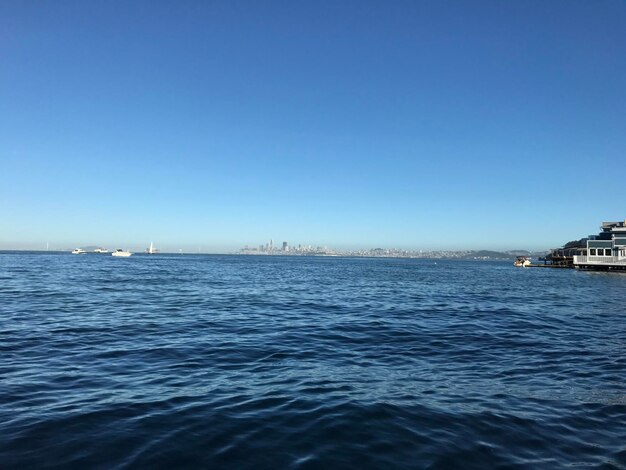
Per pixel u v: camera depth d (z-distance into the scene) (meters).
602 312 22.25
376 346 12.98
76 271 54.09
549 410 7.56
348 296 29.00
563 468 5.50
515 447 6.07
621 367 10.76
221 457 5.57
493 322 18.17
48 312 18.53
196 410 7.19
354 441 6.14
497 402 7.95
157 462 5.38
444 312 21.30
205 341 13.03
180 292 29.22
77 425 6.44
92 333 13.97
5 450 5.58
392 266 112.75
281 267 88.81
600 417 7.27
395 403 7.76
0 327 14.79
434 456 5.74
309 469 5.31
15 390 8.05
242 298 26.22
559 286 42.06
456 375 9.85
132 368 9.83
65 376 9.08
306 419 6.90
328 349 12.40
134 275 48.12
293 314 19.59
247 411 7.20
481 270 90.12
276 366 10.32
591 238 82.62
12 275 43.75
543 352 12.43
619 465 5.60
